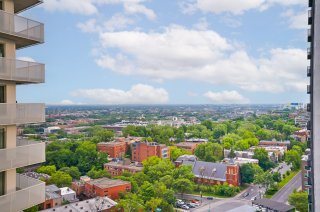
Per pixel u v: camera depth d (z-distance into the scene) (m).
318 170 62.50
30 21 30.25
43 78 31.52
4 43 29.91
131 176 167.75
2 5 30.11
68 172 184.25
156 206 123.75
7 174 29.89
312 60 65.31
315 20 63.53
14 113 28.92
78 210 107.81
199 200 154.38
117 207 114.25
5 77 28.11
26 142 33.09
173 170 169.50
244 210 128.88
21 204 28.97
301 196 129.38
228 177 179.75
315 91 63.66
